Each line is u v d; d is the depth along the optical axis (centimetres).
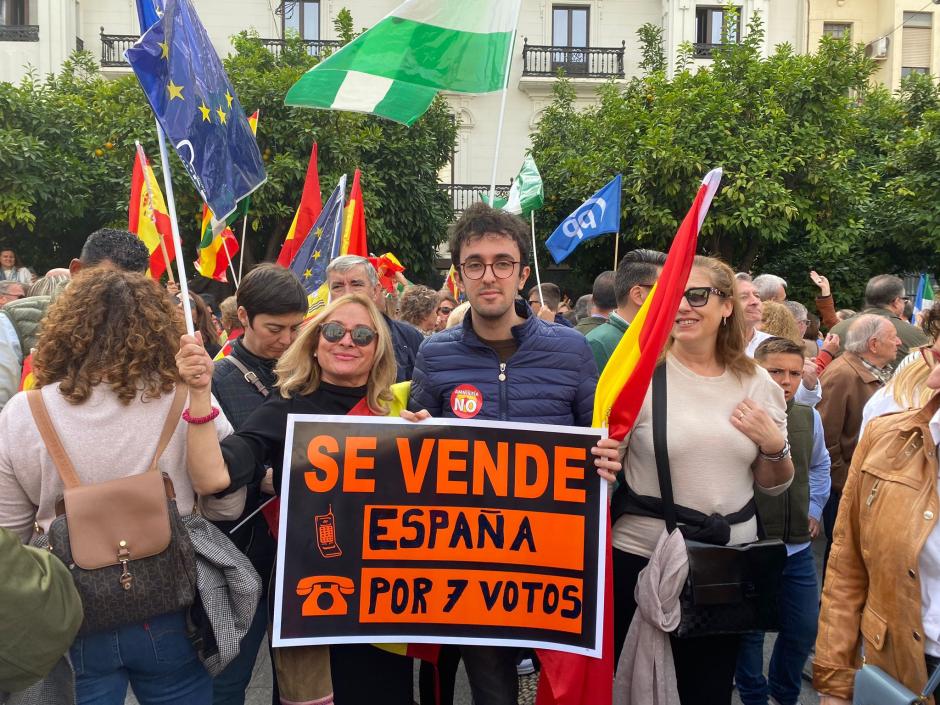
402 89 444
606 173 1485
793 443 350
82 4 2072
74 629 196
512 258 268
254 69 1497
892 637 213
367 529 263
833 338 544
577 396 280
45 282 388
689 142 1374
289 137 1439
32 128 1405
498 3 438
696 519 266
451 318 445
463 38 440
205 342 545
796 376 359
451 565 265
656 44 1928
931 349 244
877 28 2269
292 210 1455
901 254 1616
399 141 1542
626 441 278
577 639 262
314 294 528
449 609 263
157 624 223
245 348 313
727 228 1349
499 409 274
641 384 259
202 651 229
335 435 263
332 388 276
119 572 215
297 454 261
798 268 1517
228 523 277
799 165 1370
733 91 1433
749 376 283
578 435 267
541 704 269
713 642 273
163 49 264
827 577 238
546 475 267
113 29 2086
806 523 349
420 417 266
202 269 623
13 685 188
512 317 279
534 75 2180
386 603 262
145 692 232
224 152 295
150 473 222
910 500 211
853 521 232
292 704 260
